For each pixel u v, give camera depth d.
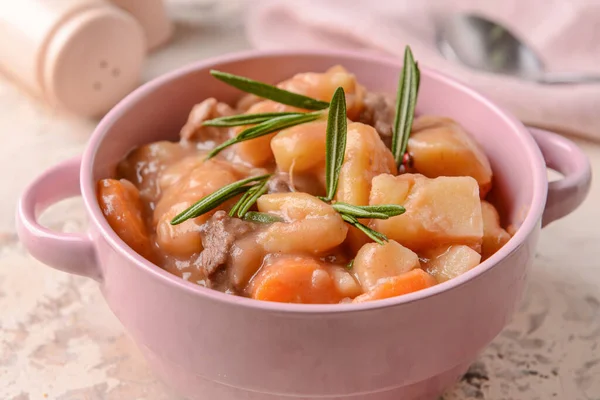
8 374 0.39
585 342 0.41
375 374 0.33
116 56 0.50
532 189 0.37
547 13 0.55
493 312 0.34
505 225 0.39
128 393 0.38
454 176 0.38
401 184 0.36
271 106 0.39
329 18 0.53
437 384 0.36
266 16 0.55
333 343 0.32
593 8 0.53
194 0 0.60
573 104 0.49
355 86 0.40
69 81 0.49
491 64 0.53
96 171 0.37
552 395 0.39
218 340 0.33
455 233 0.35
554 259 0.44
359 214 0.34
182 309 0.33
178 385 0.36
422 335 0.33
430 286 0.34
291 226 0.35
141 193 0.39
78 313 0.41
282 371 0.33
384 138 0.39
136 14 0.54
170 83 0.40
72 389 0.38
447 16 0.56
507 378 0.39
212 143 0.40
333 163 0.36
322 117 0.37
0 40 0.50
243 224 0.35
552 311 0.42
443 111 0.41
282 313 0.32
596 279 0.43
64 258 0.35
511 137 0.39
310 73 0.40
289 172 0.37
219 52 0.56
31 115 0.51
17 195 0.46
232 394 0.35
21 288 0.42
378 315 0.32
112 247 0.34
